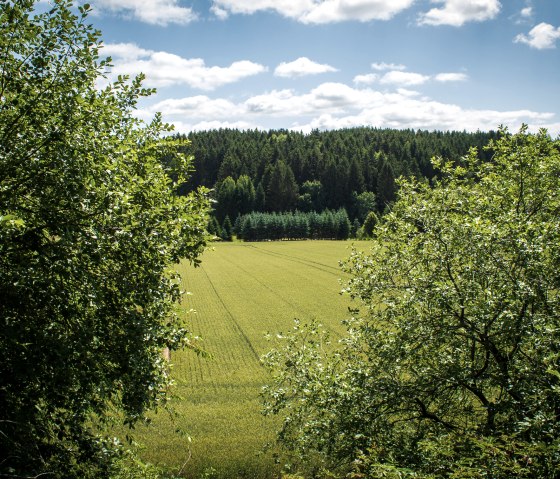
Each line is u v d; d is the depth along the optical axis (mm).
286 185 148250
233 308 46875
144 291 8344
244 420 20328
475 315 9867
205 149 181375
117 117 8625
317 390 11062
